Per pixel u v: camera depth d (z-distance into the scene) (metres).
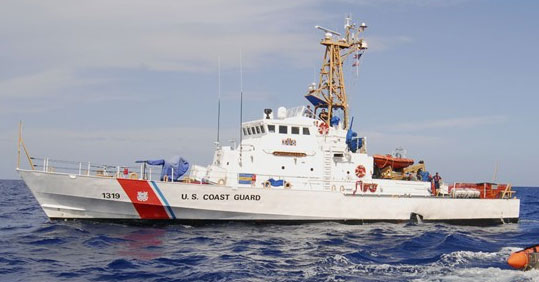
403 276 14.45
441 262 16.45
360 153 27.44
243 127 27.56
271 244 19.75
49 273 14.52
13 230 23.39
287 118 26.11
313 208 24.81
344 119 29.17
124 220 23.11
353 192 25.91
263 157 25.31
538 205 58.66
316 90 29.06
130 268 15.24
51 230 21.14
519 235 24.97
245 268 15.28
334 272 14.89
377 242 20.88
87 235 20.47
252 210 23.91
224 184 24.16
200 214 23.50
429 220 27.66
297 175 25.72
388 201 26.38
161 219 23.28
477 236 23.84
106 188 22.33
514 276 14.45
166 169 23.62
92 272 14.70
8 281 13.55
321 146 26.41
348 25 29.50
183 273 14.65
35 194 22.47
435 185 28.53
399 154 29.23
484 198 29.33
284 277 14.23
